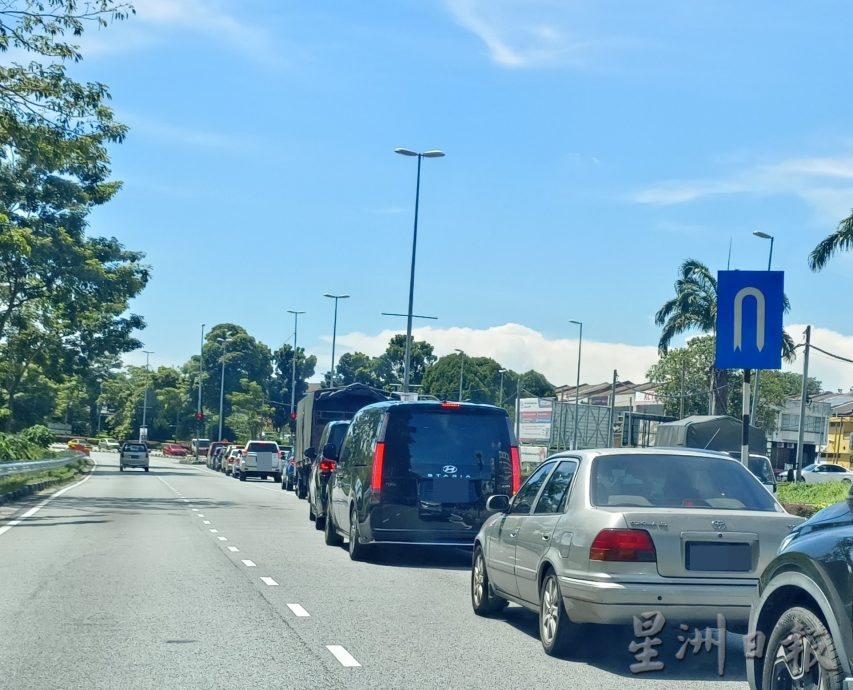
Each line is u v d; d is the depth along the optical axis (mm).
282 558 15484
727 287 14953
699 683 7742
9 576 12906
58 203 38875
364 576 13664
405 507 14805
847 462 78188
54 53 25641
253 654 8492
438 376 108938
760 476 28609
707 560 7953
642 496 8531
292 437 45562
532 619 10508
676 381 65188
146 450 64750
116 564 14234
